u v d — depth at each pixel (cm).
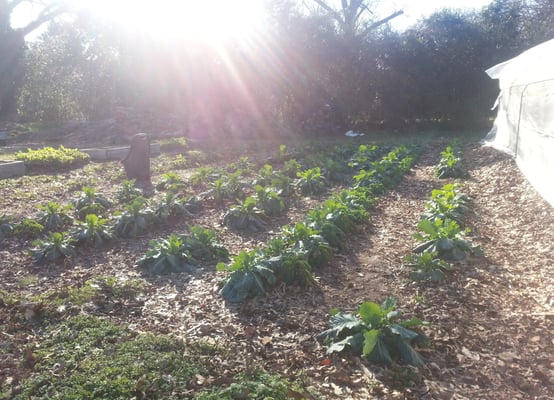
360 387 358
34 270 634
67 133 2442
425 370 380
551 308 496
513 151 1405
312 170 1134
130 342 407
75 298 513
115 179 1289
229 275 554
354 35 2703
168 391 339
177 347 404
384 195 1057
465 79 2648
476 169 1359
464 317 474
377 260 646
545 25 2805
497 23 2742
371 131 2738
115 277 599
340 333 415
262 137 2394
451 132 2623
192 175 1230
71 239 698
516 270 607
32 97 3094
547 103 1005
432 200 929
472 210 905
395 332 389
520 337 437
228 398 319
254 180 1152
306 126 2655
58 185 1198
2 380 353
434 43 2645
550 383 372
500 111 1700
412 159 1463
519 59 1370
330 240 680
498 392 359
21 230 780
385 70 2662
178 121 2489
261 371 367
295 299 518
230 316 480
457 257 628
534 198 929
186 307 503
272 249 588
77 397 325
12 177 1297
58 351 397
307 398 332
